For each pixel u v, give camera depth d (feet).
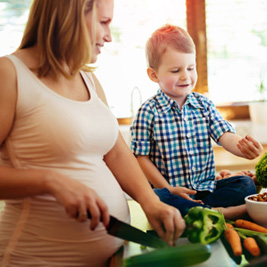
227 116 9.78
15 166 3.13
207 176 5.35
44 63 3.16
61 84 3.28
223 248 3.13
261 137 8.41
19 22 9.14
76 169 3.17
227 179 5.06
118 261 3.18
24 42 3.32
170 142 5.21
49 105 3.04
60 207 3.04
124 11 9.24
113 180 3.47
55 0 3.14
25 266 3.05
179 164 5.23
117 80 9.56
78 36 3.16
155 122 5.23
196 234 3.23
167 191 4.40
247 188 4.77
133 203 5.30
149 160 5.20
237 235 3.32
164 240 3.09
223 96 9.77
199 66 9.60
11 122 3.04
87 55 3.20
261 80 9.56
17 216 3.09
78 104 3.22
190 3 9.29
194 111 5.37
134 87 9.02
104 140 3.34
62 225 3.05
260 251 3.13
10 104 2.99
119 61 9.49
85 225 3.10
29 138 3.05
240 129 8.73
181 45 5.10
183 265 2.62
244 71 9.64
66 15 3.13
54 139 3.03
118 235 2.85
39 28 3.17
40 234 3.05
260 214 4.00
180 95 5.27
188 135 5.26
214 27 9.43
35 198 3.03
